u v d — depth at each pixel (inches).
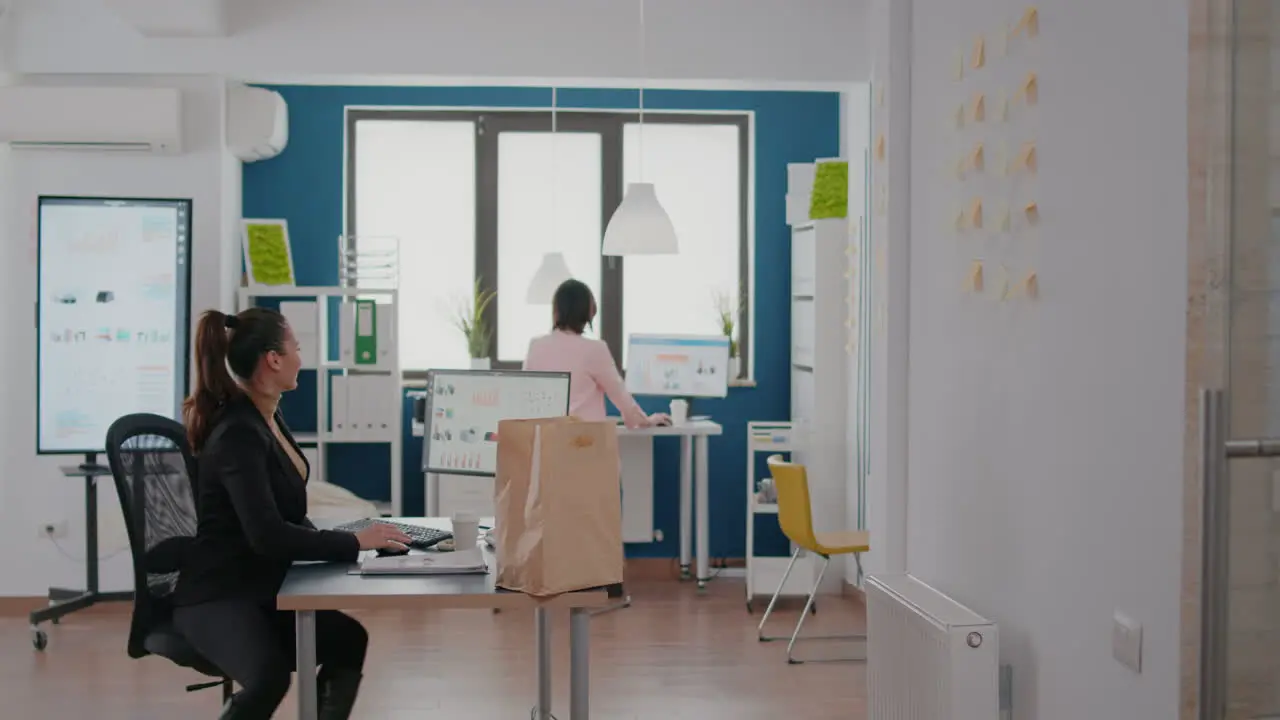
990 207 112.9
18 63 212.2
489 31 211.9
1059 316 98.6
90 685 176.7
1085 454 94.1
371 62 211.6
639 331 273.1
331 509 222.5
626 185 270.8
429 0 211.6
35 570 221.8
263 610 121.5
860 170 226.7
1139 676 86.1
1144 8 84.8
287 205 257.8
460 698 170.4
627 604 231.3
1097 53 92.0
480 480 238.2
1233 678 76.5
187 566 119.9
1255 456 75.2
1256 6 75.7
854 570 235.9
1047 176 100.7
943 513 125.0
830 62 214.7
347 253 250.5
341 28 211.5
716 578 258.4
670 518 267.6
